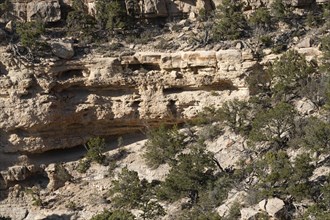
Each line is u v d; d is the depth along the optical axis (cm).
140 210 5819
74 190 6575
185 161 5722
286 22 7094
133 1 7475
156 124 6894
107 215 5447
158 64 6831
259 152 5881
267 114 5756
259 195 5034
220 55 6638
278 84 6281
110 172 6619
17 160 6788
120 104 6831
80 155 6956
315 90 6091
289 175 5006
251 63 6588
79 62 6781
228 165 6016
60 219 6231
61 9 7519
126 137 7019
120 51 6925
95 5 7375
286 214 4862
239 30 6969
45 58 6750
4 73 6738
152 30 7356
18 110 6669
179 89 6856
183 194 5706
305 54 6575
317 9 7325
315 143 5306
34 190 6638
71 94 6831
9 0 7456
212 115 6550
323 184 5050
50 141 6862
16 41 6938
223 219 5081
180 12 7556
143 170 6456
